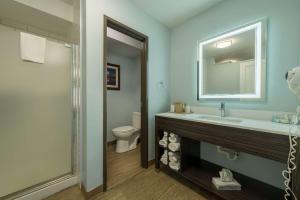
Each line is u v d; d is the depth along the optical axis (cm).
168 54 245
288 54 133
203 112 202
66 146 167
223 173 147
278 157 99
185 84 226
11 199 131
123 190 157
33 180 145
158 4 187
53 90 156
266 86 146
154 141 221
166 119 187
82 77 157
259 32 149
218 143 134
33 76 143
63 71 162
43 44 147
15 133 135
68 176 167
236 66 168
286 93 135
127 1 178
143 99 208
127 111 340
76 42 171
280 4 137
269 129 104
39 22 185
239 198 126
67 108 167
